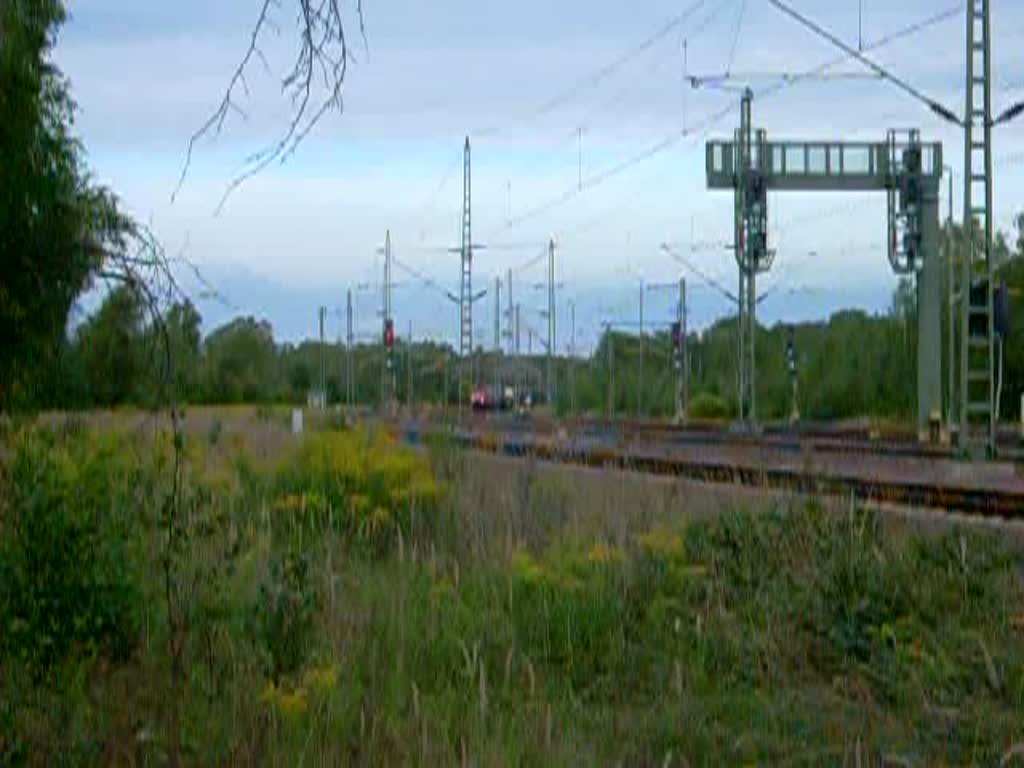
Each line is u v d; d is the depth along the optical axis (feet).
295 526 131.44
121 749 72.38
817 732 80.53
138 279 68.95
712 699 86.17
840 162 337.52
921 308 333.83
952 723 81.61
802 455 223.10
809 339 576.20
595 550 113.50
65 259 74.08
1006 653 92.17
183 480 101.45
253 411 275.59
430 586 106.32
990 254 216.13
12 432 82.74
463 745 72.90
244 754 72.18
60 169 77.97
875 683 89.61
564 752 74.74
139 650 84.58
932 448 276.21
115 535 86.02
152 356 70.79
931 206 334.65
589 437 342.85
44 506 80.69
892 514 133.69
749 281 358.43
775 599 101.71
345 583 107.55
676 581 106.52
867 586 101.35
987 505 158.40
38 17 82.02
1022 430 356.38
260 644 86.48
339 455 164.25
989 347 216.74
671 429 423.23
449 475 181.37
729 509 128.26
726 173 343.26
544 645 96.78
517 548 120.88
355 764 72.38
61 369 74.69
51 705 75.72
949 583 104.37
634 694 89.61
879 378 531.50
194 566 94.53
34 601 79.61
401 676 85.05
